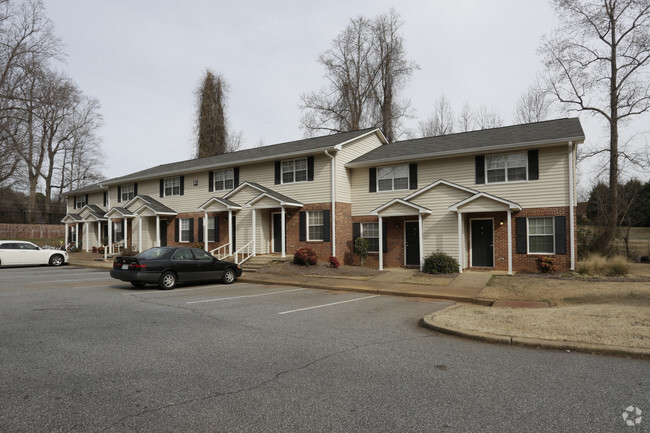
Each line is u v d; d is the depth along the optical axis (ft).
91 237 104.37
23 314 27.73
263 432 11.22
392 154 63.10
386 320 27.48
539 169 51.26
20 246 71.00
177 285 46.26
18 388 14.29
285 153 65.21
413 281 47.09
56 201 169.99
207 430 11.32
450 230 55.57
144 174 90.43
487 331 22.41
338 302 35.29
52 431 11.12
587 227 73.97
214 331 23.32
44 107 123.65
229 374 16.06
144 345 20.11
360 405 13.15
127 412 12.42
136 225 89.56
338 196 62.64
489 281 45.50
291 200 65.05
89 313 28.27
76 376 15.57
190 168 78.69
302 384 15.05
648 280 42.50
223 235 75.20
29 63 108.47
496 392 14.30
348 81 117.60
